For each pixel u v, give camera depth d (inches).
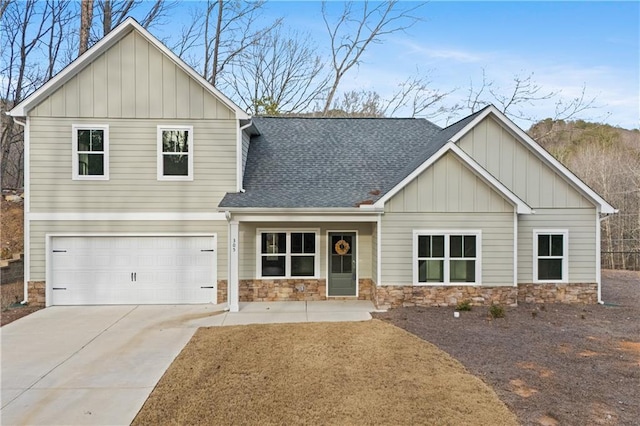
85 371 285.4
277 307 480.1
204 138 496.7
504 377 267.7
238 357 307.6
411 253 467.2
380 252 467.2
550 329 382.0
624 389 249.6
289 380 263.1
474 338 351.6
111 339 359.9
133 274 494.3
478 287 468.4
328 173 546.0
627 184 1136.8
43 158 481.7
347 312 451.8
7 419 219.6
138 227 491.8
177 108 493.4
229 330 382.6
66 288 488.1
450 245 469.1
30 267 483.2
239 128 500.7
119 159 488.4
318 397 239.0
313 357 305.6
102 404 235.3
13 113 471.2
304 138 624.4
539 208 509.0
